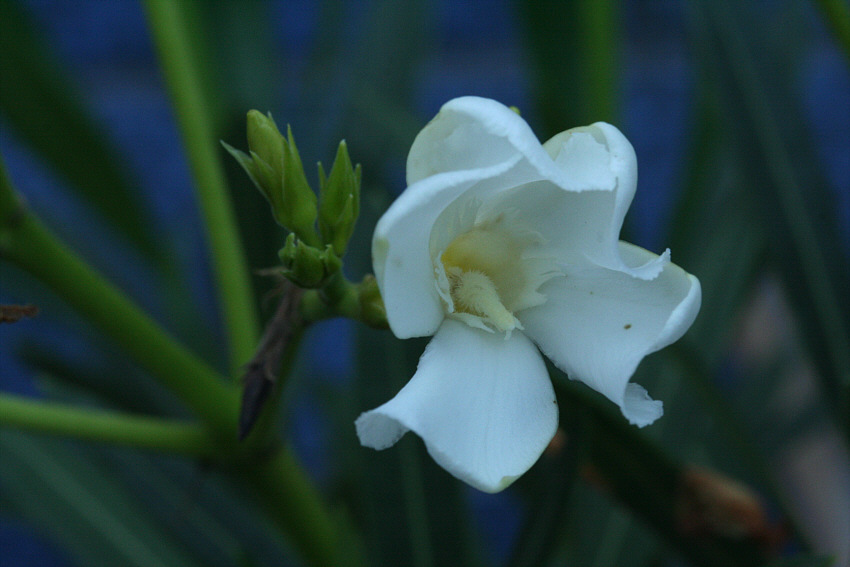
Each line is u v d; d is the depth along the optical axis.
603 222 0.26
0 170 0.28
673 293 0.27
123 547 0.36
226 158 0.34
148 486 0.36
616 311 0.27
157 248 0.41
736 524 0.32
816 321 0.33
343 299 0.27
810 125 0.34
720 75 0.34
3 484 0.36
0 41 0.36
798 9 0.41
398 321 0.26
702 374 0.33
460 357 0.26
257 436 0.30
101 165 0.38
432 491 0.32
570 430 0.31
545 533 0.31
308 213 0.27
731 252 0.38
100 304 0.29
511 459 0.26
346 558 0.32
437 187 0.25
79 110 0.37
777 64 0.34
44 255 0.29
